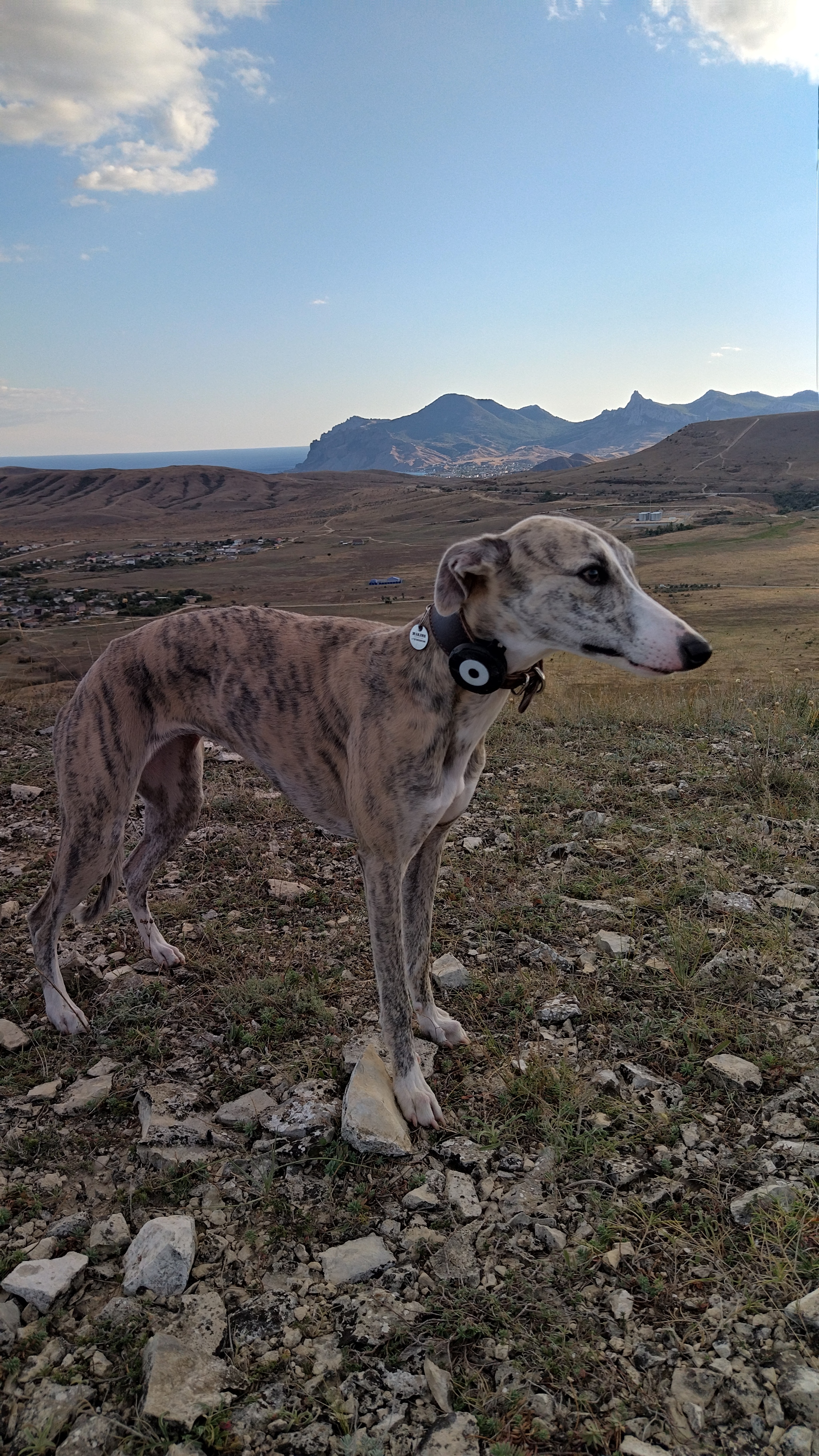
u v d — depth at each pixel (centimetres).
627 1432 65
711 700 254
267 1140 90
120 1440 66
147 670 113
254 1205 84
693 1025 102
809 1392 65
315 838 161
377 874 96
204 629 114
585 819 158
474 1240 79
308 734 106
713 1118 90
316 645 108
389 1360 70
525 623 95
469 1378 68
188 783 123
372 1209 84
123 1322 73
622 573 93
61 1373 70
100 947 128
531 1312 73
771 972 111
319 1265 78
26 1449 65
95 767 108
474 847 150
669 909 126
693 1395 66
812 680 307
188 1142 90
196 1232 81
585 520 99
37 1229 82
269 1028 107
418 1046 105
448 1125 93
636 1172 84
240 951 123
